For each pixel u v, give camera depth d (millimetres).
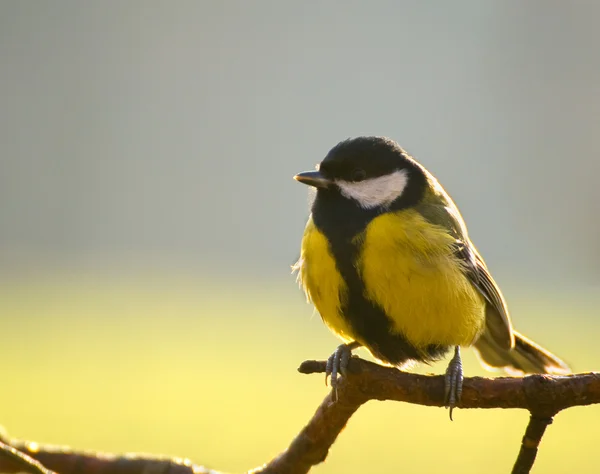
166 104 29281
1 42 30719
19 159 27094
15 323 12820
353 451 7645
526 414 9219
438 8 28062
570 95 23297
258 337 12164
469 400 2906
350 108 28156
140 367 10430
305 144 27734
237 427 7980
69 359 10758
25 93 29766
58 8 31531
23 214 24484
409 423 8750
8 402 8609
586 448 7496
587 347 10750
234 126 28422
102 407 8531
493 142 23859
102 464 3141
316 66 29453
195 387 9445
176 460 3174
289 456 3330
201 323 13094
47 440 7453
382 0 29922
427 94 26750
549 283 16047
